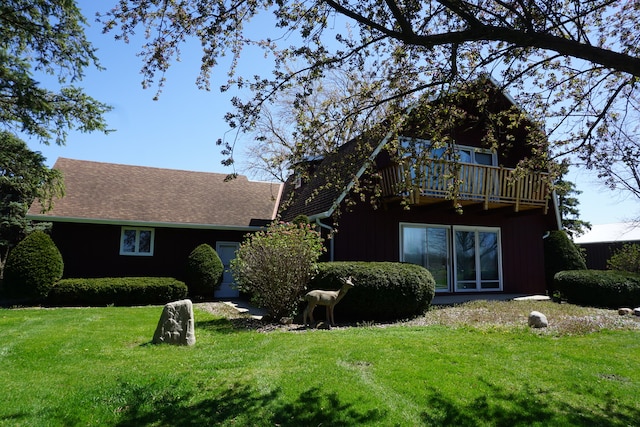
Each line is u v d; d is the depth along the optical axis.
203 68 5.27
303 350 6.15
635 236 23.23
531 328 8.03
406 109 6.00
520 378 5.05
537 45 4.27
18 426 3.68
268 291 9.16
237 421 3.85
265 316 9.31
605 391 4.71
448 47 5.60
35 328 7.74
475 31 4.33
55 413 3.95
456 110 5.97
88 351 6.05
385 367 5.32
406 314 9.56
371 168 6.57
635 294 11.20
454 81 5.49
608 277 11.64
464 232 14.21
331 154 6.10
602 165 7.00
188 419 3.88
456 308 10.65
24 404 4.11
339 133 6.08
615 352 6.28
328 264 9.87
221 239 15.63
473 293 13.98
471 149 13.72
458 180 6.09
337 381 4.79
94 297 12.25
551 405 4.31
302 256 9.30
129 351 6.10
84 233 13.86
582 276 11.99
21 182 12.80
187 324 6.70
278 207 17.64
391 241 12.99
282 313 9.25
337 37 5.29
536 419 3.99
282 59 5.38
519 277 14.73
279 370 5.18
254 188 19.06
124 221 13.85
